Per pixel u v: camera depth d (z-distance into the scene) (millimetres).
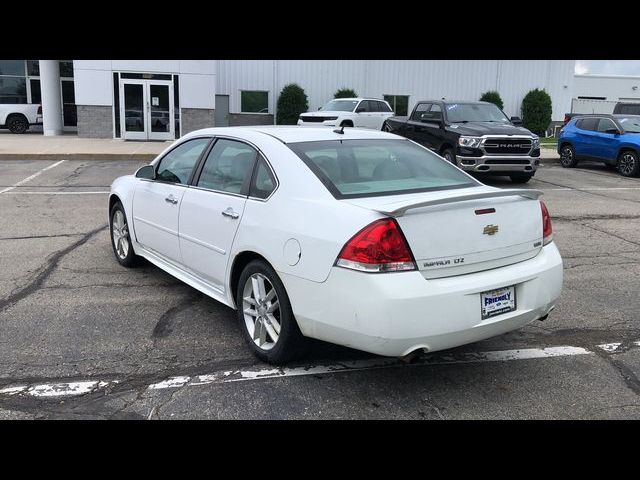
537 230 4020
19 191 11750
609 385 3893
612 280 6258
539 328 4902
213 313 5043
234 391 3723
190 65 22328
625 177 15852
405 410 3545
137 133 22484
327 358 4230
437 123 14477
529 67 33375
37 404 3527
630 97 42625
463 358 4289
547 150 23281
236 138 4629
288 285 3729
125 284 5766
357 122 22812
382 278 3311
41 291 5520
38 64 26719
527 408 3590
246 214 4117
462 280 3527
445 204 3490
